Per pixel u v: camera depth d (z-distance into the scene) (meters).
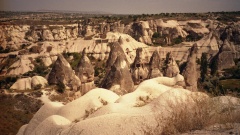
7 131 31.09
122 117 9.89
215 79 52.44
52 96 41.38
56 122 13.05
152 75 52.81
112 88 41.72
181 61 73.31
